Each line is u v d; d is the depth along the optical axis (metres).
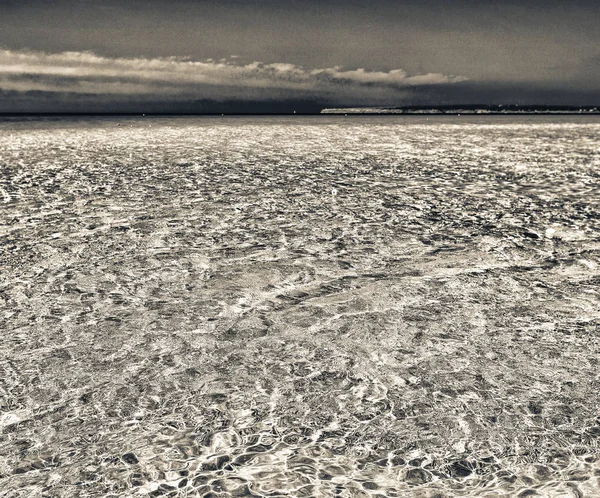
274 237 7.58
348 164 16.72
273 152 20.98
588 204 9.86
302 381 3.64
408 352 4.07
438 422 3.15
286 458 2.83
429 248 7.04
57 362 3.92
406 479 2.66
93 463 2.79
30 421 3.18
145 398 3.43
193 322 4.66
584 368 3.80
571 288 5.49
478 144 26.31
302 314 4.84
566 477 2.65
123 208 9.51
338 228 8.11
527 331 4.45
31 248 6.91
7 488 2.61
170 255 6.68
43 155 19.22
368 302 5.12
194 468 2.75
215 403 3.37
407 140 29.59
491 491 2.56
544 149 22.94
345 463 2.78
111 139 29.12
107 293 5.37
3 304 5.05
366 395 3.46
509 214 9.07
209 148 22.86
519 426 3.10
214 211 9.29
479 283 5.66
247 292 5.41
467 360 3.94
